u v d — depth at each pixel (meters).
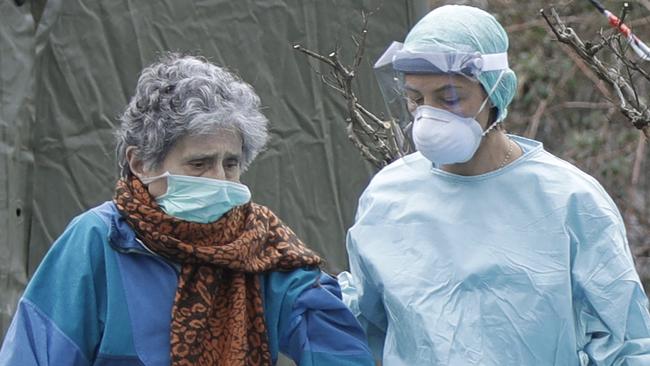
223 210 8.72
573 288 8.73
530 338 8.66
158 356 8.64
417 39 8.66
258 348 8.89
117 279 8.71
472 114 8.67
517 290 8.73
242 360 8.70
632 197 20.83
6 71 13.28
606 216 8.77
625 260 8.68
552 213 8.82
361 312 9.43
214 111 8.54
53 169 13.55
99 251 8.77
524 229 8.84
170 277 8.77
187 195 8.62
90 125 13.59
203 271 8.78
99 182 13.59
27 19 13.39
